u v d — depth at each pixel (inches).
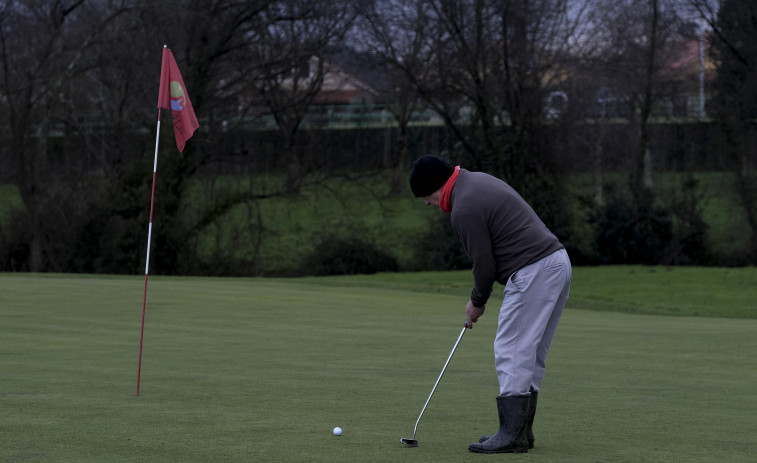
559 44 1445.6
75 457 191.5
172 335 460.1
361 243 1448.1
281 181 1556.3
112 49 1396.4
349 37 1455.5
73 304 610.5
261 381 310.7
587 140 1636.3
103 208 1413.6
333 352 401.7
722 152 1513.3
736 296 1078.4
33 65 1402.6
